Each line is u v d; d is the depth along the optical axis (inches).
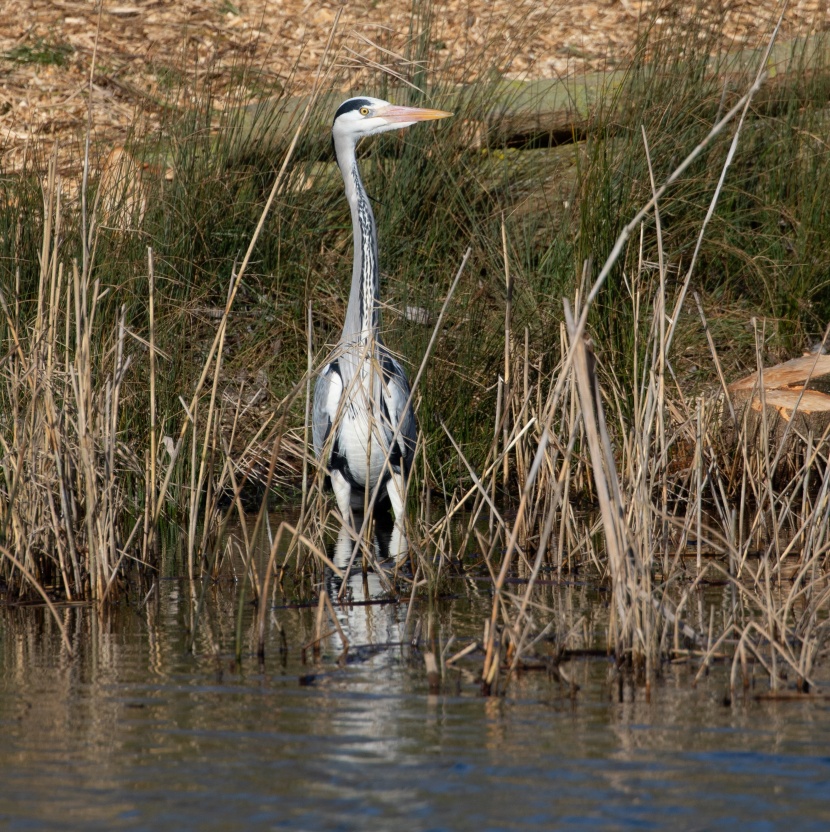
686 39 679.7
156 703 241.1
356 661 275.0
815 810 182.4
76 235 534.6
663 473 358.9
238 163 630.5
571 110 688.4
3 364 394.6
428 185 644.1
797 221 628.4
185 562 390.3
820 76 680.4
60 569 361.7
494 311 554.6
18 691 250.4
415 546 357.1
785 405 467.8
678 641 285.3
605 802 185.9
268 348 579.5
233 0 919.0
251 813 183.3
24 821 181.0
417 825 177.8
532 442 478.6
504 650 279.0
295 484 514.3
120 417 466.3
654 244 576.1
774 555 383.6
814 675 261.4
